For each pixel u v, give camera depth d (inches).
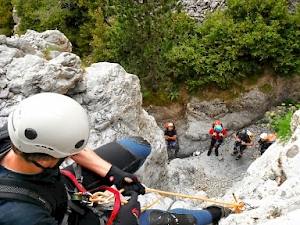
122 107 401.7
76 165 112.3
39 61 370.9
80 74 387.5
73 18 836.0
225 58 669.9
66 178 102.7
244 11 678.5
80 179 108.3
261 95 703.7
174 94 698.8
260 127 710.5
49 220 81.4
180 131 709.3
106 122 387.2
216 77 674.2
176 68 679.7
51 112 82.3
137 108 434.9
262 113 723.4
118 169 110.7
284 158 234.5
